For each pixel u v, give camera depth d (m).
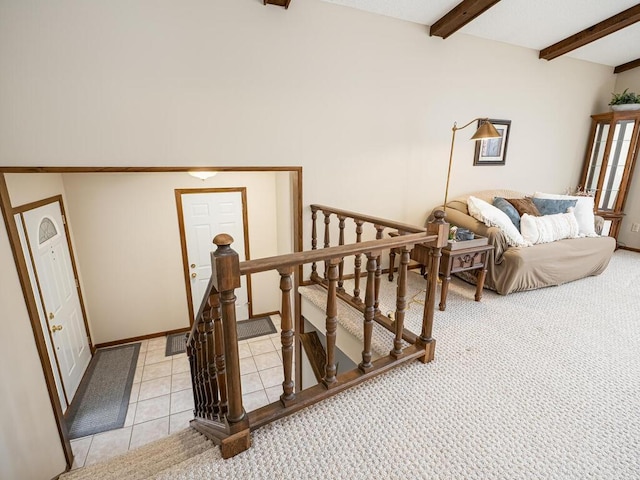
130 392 3.41
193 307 4.48
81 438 2.85
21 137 1.94
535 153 4.12
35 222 2.86
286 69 2.57
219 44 2.33
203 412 2.00
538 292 3.02
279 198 4.26
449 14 2.81
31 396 2.01
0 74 1.84
